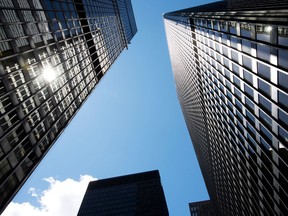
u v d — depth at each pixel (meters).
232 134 47.25
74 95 49.94
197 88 78.56
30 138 32.84
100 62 70.06
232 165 52.84
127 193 153.25
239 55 35.22
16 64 32.12
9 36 31.20
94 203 149.75
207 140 82.50
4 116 28.61
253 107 33.62
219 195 87.69
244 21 30.81
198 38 61.50
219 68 46.97
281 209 30.89
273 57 26.17
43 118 36.59
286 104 25.25
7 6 31.62
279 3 29.28
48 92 39.47
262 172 34.66
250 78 32.91
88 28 61.69
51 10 43.28
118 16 101.06
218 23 42.84
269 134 30.33
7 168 28.20
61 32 46.56
